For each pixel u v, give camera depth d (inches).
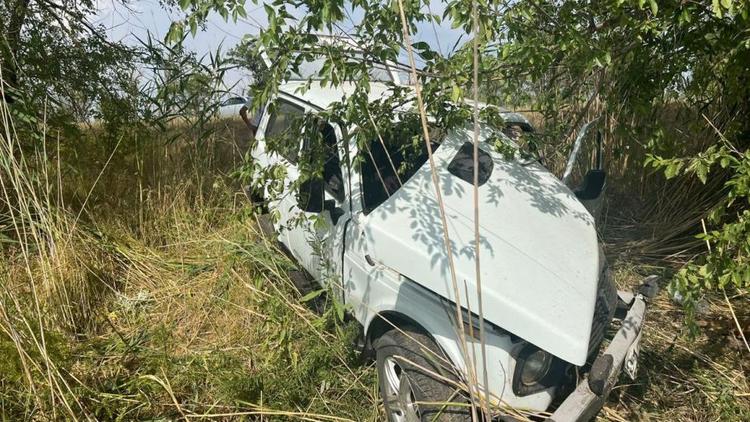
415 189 120.7
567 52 116.3
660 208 204.5
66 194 177.6
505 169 132.5
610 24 118.7
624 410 123.1
